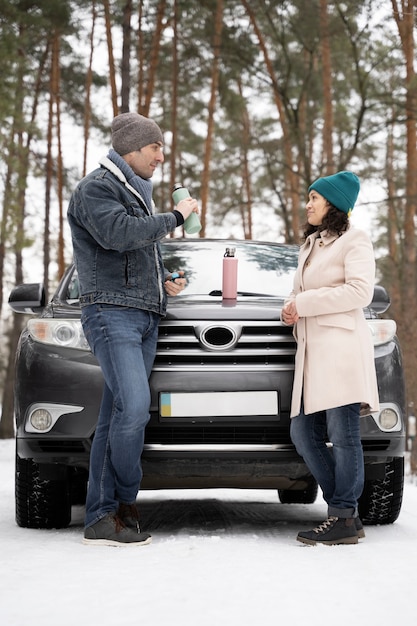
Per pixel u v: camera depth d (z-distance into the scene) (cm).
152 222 426
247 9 2336
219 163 3491
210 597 299
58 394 456
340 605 291
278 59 2483
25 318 2533
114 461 425
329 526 429
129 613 276
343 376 431
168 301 483
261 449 449
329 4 2084
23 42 1772
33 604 289
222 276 501
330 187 448
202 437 451
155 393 448
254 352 452
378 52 2100
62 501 489
